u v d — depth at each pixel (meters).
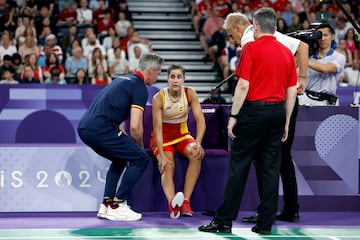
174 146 17.41
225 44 35.44
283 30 36.00
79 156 17.52
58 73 31.27
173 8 41.12
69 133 26.11
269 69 14.34
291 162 16.45
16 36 34.72
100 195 17.55
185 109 17.11
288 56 14.64
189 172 17.11
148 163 17.02
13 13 35.53
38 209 17.34
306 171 17.84
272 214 14.89
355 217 17.23
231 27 15.88
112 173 16.75
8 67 31.25
